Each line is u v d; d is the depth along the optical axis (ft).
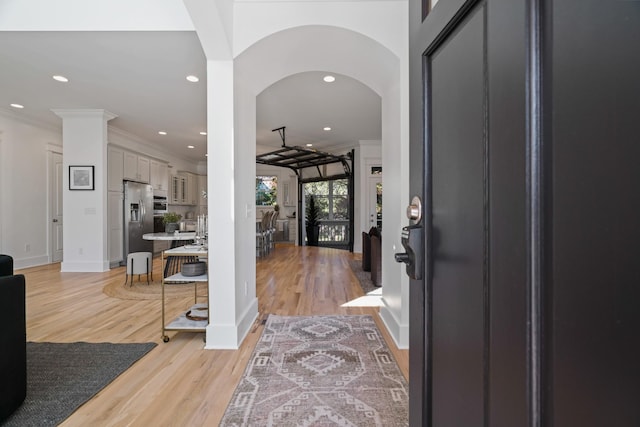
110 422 4.92
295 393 5.68
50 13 8.58
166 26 8.61
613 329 1.09
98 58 10.36
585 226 1.19
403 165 7.71
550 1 1.33
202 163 32.24
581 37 1.20
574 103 1.23
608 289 1.11
